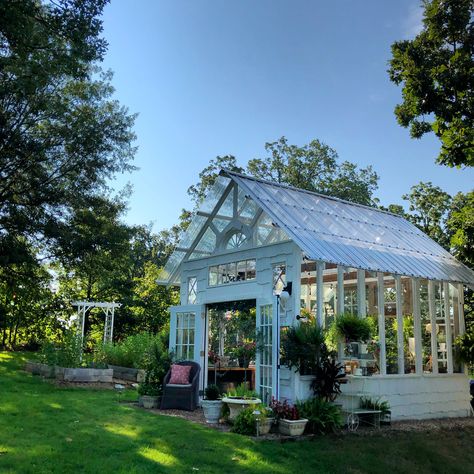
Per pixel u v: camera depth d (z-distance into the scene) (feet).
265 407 27.48
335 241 34.27
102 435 23.26
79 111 64.95
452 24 36.04
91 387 42.16
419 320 37.78
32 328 80.94
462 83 35.42
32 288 70.69
